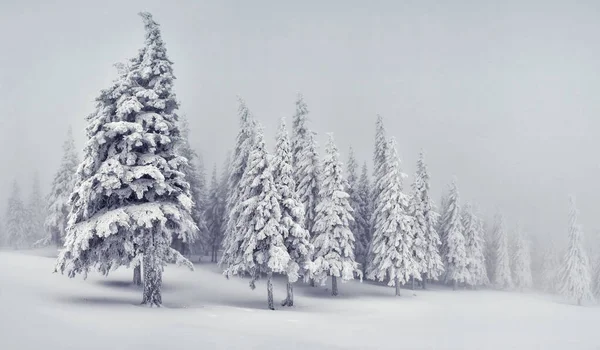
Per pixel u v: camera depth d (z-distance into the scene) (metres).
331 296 42.72
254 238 30.83
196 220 53.00
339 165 42.53
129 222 22.19
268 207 30.70
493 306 44.44
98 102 24.09
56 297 22.84
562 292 62.75
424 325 25.92
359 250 55.31
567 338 21.05
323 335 18.89
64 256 22.53
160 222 23.22
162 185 23.12
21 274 31.28
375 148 56.28
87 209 22.89
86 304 21.62
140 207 22.91
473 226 67.56
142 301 24.14
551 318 34.66
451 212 64.62
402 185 47.09
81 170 22.81
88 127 23.22
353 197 55.84
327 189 42.38
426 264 54.97
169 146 25.02
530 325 27.97
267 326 20.88
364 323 25.77
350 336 19.02
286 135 34.03
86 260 23.23
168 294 34.16
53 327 14.11
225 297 36.53
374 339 18.45
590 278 61.91
